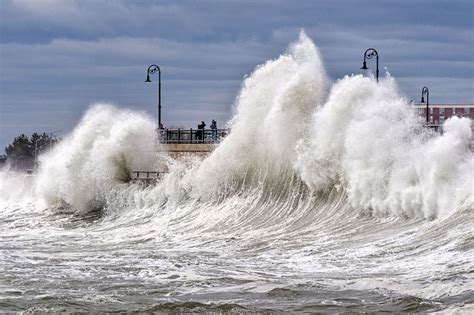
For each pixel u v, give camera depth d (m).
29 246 88.69
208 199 104.75
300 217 90.94
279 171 98.00
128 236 95.50
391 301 52.59
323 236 81.62
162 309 53.25
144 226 103.69
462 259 64.19
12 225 114.38
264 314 51.53
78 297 57.38
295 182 95.31
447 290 54.19
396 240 74.06
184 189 108.38
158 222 104.38
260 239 84.69
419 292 54.53
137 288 60.41
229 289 58.91
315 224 87.38
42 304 55.31
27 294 58.81
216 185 104.25
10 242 92.94
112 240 92.69
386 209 82.81
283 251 76.69
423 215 79.25
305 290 57.12
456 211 75.75
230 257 75.12
